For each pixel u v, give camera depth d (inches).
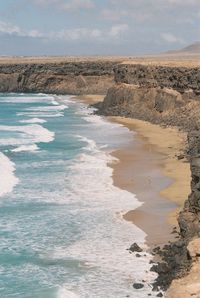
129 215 1738.4
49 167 2455.7
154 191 2020.2
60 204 1867.6
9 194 1985.7
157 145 3036.4
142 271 1314.0
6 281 1294.3
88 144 3095.5
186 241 1275.8
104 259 1400.1
